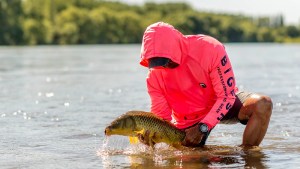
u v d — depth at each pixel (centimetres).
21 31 8988
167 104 574
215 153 528
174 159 500
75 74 1855
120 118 511
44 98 1061
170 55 511
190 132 548
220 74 541
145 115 521
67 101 1003
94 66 2434
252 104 554
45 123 729
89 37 11038
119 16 11788
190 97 560
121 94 1132
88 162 489
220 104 543
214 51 541
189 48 543
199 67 543
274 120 738
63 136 629
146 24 12012
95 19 11156
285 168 459
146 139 525
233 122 582
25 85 1386
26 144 581
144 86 1341
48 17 10725
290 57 3834
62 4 12731
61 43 10244
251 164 477
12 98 1065
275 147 557
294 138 608
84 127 693
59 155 522
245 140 560
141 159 501
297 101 972
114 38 11475
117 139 600
